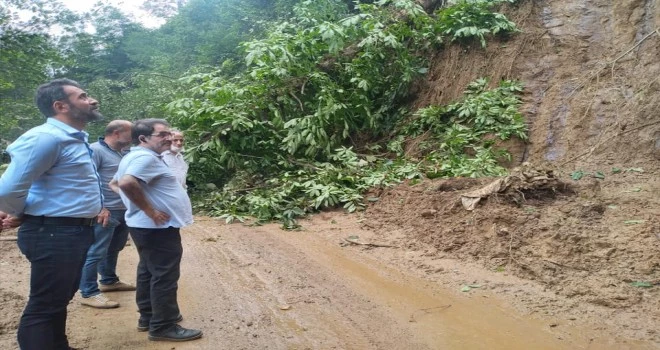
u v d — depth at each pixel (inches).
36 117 609.3
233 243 260.8
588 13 394.9
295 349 150.0
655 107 299.3
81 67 836.6
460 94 396.2
